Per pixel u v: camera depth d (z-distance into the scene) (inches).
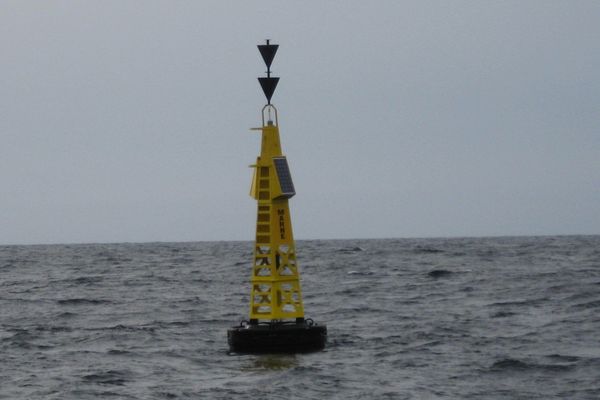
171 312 2463.1
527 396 1321.4
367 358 1601.9
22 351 1803.6
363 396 1325.0
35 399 1357.0
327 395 1332.4
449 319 2134.6
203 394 1353.3
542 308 2285.9
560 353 1620.3
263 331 1600.6
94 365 1624.0
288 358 1590.8
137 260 6441.9
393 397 1318.9
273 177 1588.3
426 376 1457.9
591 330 1872.5
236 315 2346.2
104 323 2241.6
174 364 1606.8
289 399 1312.7
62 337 1993.1
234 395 1339.8
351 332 1948.8
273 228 1603.1
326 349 1689.2
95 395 1370.6
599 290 2655.0
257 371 1499.8
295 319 1712.6
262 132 1589.6
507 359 1556.3
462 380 1428.4
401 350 1690.5
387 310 2385.6
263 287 1822.1
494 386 1386.6
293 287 1622.8
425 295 2805.1
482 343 1750.7
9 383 1480.1
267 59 1587.1
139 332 2018.9
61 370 1583.4
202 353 1716.3
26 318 2407.7
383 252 6953.7
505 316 2159.2
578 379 1418.6
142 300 2849.4
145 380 1476.4
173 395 1350.9
